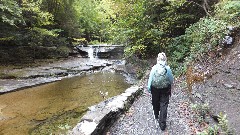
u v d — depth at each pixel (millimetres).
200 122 5293
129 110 6805
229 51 6863
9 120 6988
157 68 5219
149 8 12211
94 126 5027
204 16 10133
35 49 16375
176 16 11117
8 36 14555
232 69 6223
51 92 10109
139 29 12375
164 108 5285
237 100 5277
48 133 6168
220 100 5566
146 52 13359
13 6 13461
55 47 18250
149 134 5215
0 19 13930
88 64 16750
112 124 5938
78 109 8000
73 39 23562
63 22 21719
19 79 11719
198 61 7637
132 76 13430
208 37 7984
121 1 12961
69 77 13430
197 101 6117
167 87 5250
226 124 4379
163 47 11992
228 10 7480
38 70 13500
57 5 20547
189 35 9750
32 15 16344
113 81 12508
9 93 9750
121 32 12922
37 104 8477
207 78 6566
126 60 17094
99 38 33156
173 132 5156
